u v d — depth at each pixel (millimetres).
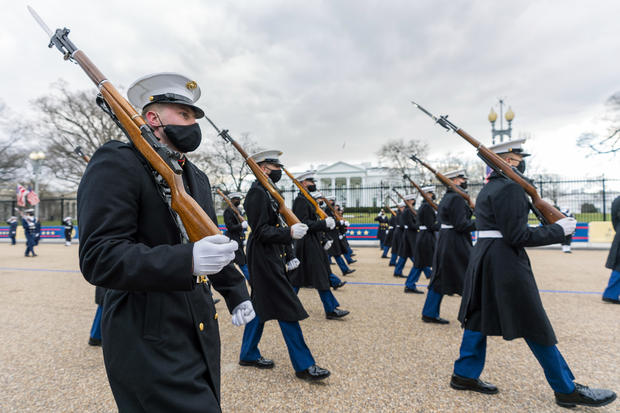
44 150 30234
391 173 42219
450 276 5074
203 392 1470
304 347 3428
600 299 6508
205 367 1548
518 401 3059
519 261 3010
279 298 3439
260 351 4180
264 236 3438
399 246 9281
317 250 5320
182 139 1665
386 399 3082
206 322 1611
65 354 4145
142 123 1487
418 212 7344
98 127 31094
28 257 14398
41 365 3846
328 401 3053
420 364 3764
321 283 5223
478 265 3162
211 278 1897
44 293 7379
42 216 34219
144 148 1461
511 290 2965
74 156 30438
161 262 1249
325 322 5207
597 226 16828
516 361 3861
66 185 33406
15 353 4176
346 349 4168
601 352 4059
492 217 3158
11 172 30156
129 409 1378
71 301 6680
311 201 5371
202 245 1298
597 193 17438
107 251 1273
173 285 1262
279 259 3594
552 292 7086
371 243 19734
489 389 3168
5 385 3400
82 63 1607
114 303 1463
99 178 1374
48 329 5055
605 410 2959
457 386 3248
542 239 2879
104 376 3590
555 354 2910
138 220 1472
